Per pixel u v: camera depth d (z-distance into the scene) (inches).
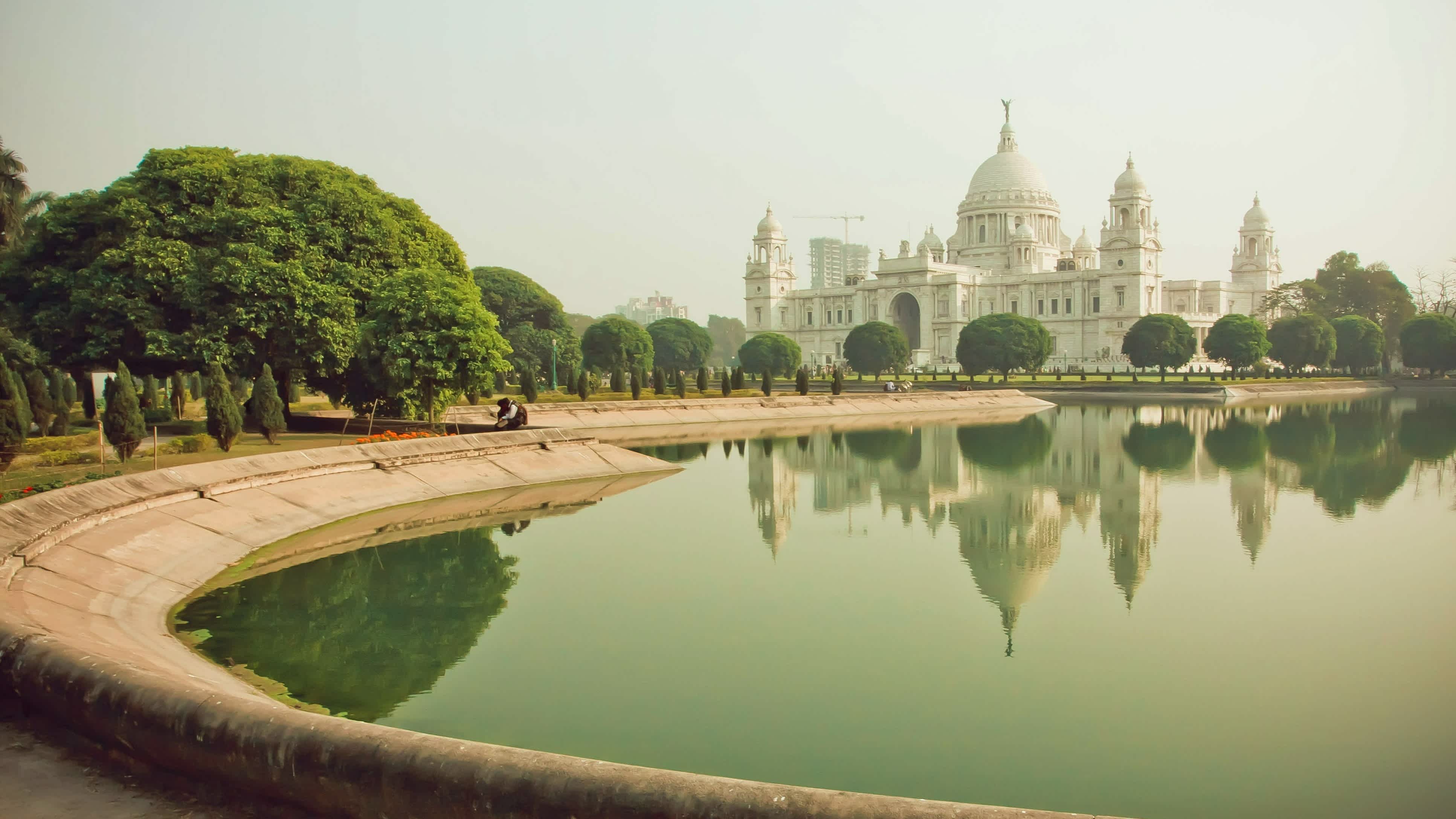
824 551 1385.3
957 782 671.1
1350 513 1663.4
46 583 864.3
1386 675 880.3
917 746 728.3
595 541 1433.3
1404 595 1138.0
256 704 339.9
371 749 298.0
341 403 2593.5
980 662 917.2
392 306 2198.6
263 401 1936.5
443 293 2234.3
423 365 2162.9
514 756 287.7
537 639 984.9
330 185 2389.3
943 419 3779.5
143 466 1531.7
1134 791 661.9
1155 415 3971.5
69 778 354.3
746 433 3169.3
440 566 1266.0
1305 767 700.7
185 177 2219.5
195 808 332.2
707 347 7416.3
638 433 3144.7
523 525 1537.9
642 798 266.5
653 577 1227.9
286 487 1478.8
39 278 2237.9
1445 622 1037.2
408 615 1059.9
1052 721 780.6
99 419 1609.3
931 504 1769.2
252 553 1262.3
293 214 2252.7
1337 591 1161.4
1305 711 800.9
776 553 1369.3
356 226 2348.7
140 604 966.4
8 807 331.3
